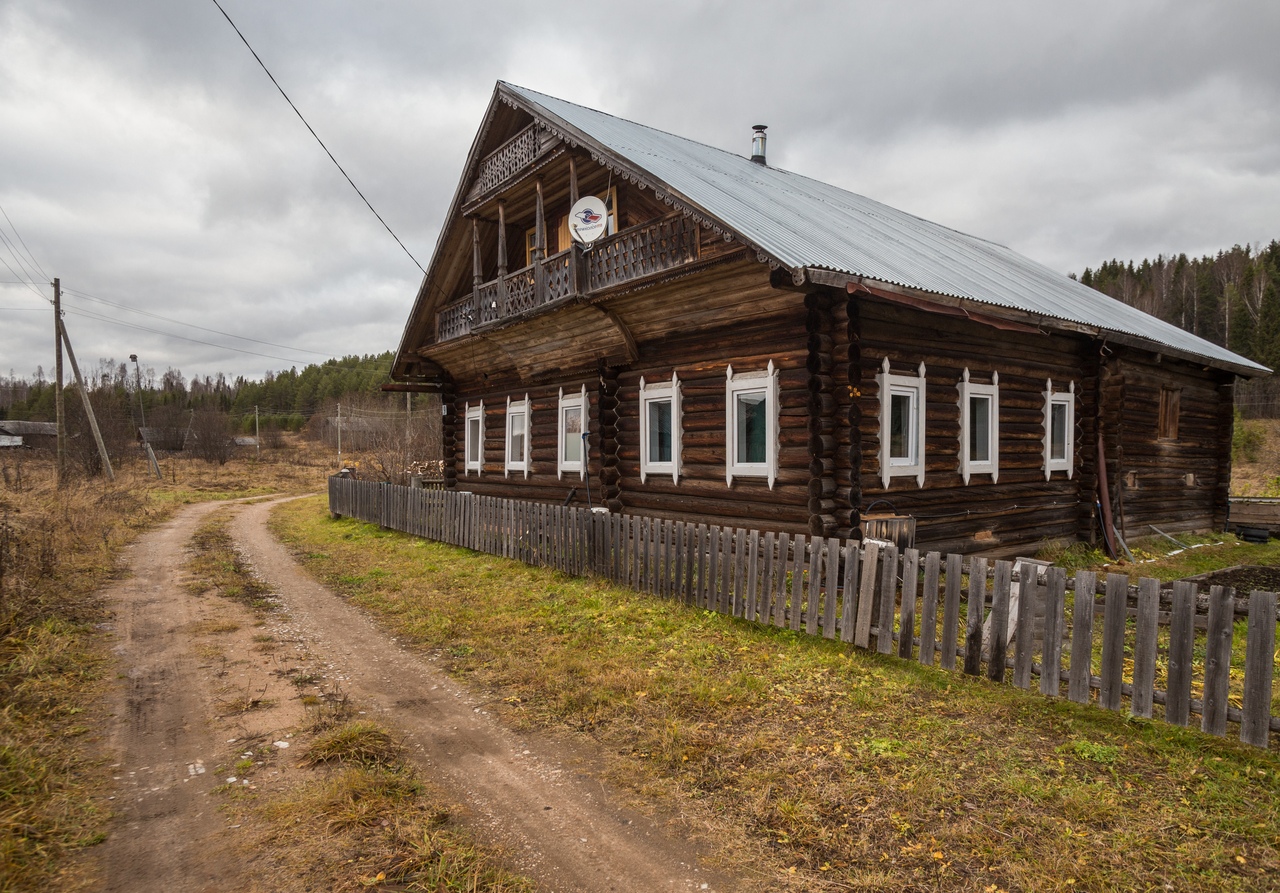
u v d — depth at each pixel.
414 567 11.97
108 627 8.30
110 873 3.58
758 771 4.55
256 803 4.27
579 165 12.80
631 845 3.85
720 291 10.41
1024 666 5.43
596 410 14.00
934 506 10.38
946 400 10.55
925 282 9.37
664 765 4.71
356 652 7.38
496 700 5.96
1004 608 5.60
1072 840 3.71
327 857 3.71
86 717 5.59
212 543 15.88
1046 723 5.12
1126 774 4.38
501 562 11.77
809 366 9.12
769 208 10.86
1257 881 3.37
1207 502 16.92
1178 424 15.81
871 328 9.49
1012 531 11.73
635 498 12.86
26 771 4.46
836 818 4.01
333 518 20.66
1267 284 74.25
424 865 3.64
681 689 5.93
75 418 52.59
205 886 3.47
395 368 19.12
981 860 3.58
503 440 17.53
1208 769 4.40
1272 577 9.81
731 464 10.71
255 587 10.85
